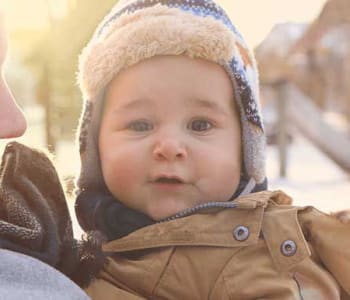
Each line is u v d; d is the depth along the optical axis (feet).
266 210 4.93
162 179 4.83
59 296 3.51
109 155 4.97
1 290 3.34
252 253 4.73
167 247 4.79
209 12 5.08
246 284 4.63
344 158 31.35
